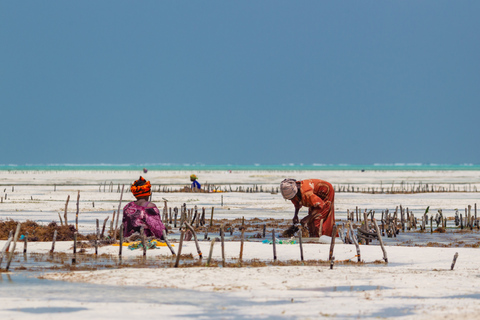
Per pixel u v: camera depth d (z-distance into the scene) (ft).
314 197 282.77
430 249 245.45
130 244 246.88
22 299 141.18
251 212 463.83
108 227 326.65
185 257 221.46
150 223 256.93
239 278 173.58
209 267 195.52
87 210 457.27
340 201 583.17
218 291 155.12
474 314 128.67
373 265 209.36
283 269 192.03
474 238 307.17
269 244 260.42
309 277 177.06
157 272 181.88
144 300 142.31
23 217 386.93
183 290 155.84
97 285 161.17
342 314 129.39
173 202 547.08
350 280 172.65
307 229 289.94
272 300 144.36
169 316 126.41
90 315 125.08
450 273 188.24
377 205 534.78
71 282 165.07
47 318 121.60
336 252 239.50
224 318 125.39
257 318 125.39
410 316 126.93
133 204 262.67
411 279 175.22
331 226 286.87
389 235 315.58
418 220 412.36
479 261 216.95
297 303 141.18
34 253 227.61
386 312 131.34
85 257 219.20
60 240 267.18
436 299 146.41
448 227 371.15
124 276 174.40
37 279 169.68
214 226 355.15
